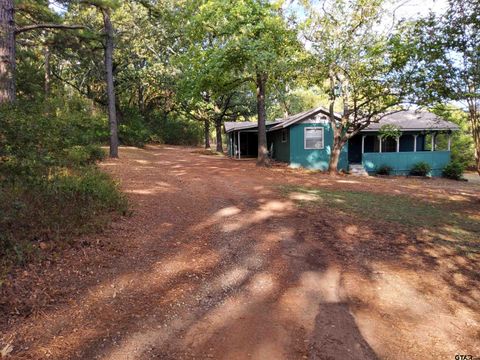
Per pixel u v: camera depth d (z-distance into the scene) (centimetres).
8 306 338
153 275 448
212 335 331
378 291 443
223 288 431
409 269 513
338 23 1398
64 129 594
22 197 509
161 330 334
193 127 4431
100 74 2708
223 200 910
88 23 2025
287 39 1538
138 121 3020
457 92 1027
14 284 372
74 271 426
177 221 686
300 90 4075
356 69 1400
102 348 299
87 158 849
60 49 1608
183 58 1817
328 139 1956
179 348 308
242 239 610
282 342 325
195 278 451
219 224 688
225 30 1505
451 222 789
